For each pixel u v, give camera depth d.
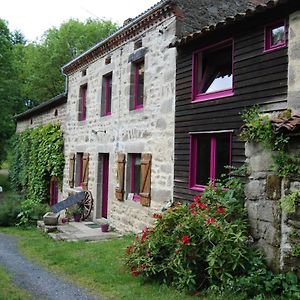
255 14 5.90
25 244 8.81
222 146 6.91
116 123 10.48
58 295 5.09
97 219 11.36
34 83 29.97
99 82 11.70
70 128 13.91
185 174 7.58
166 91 8.28
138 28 9.37
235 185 5.70
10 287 5.39
